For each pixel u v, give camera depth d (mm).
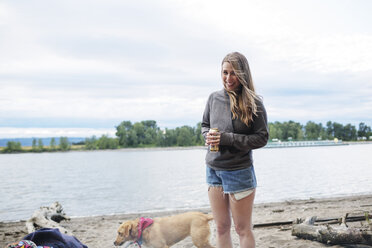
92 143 169625
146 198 14156
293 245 4637
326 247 4398
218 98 3061
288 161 40406
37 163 58562
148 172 30312
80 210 11805
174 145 172250
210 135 2848
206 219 4211
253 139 2799
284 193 14047
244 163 2875
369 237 4191
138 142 174375
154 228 4168
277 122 161750
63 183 22766
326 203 9914
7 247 2400
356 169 26688
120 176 26812
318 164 33812
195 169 32969
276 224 6379
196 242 4152
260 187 16328
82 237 6504
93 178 26000
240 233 2969
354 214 5715
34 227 6770
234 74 2861
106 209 11797
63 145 164375
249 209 2920
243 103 2836
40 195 16734
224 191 2932
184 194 14891
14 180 26234
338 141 144625
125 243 4496
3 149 158500
